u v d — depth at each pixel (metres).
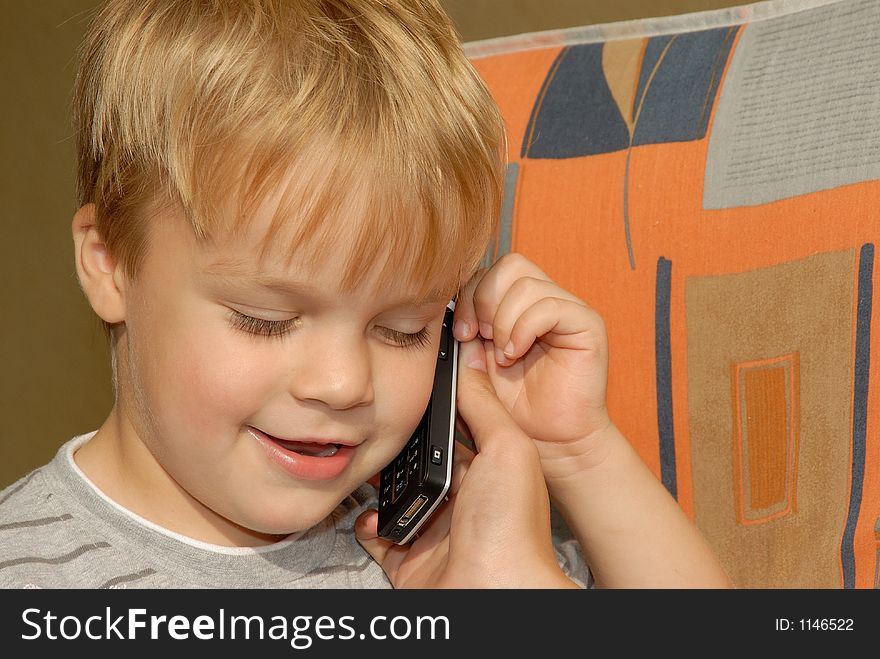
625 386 0.95
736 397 0.88
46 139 2.01
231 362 0.67
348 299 0.68
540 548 0.78
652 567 0.87
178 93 0.70
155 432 0.73
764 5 0.95
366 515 0.88
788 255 0.86
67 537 0.77
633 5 1.79
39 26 2.02
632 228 0.96
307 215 0.65
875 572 0.78
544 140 1.03
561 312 0.87
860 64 0.87
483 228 0.77
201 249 0.67
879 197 0.82
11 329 2.06
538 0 1.85
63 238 2.02
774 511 0.85
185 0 0.74
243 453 0.71
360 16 0.75
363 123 0.69
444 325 0.87
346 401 0.68
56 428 2.03
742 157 0.91
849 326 0.82
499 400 0.87
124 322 0.76
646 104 0.98
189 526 0.79
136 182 0.71
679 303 0.92
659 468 0.93
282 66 0.70
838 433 0.81
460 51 0.80
